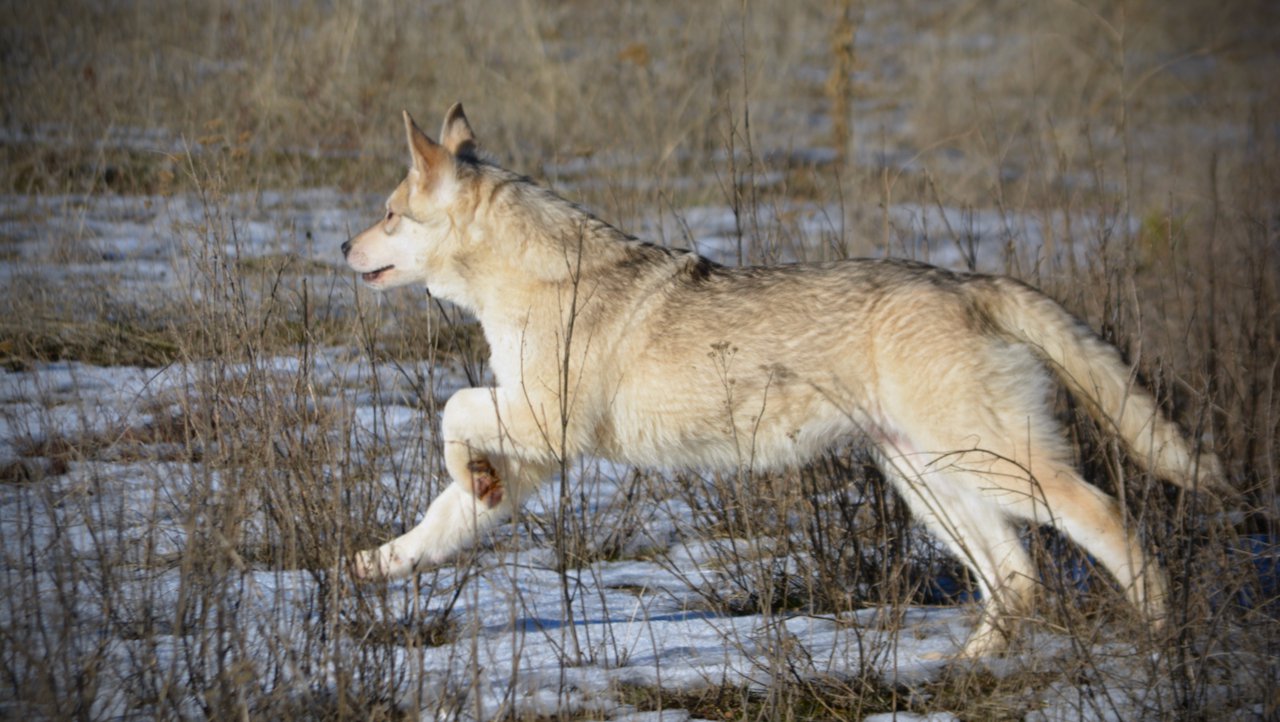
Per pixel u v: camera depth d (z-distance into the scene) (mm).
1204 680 11586
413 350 20219
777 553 15812
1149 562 13078
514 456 15570
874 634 13328
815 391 14250
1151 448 13438
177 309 22484
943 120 43719
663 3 54938
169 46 41750
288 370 16453
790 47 52062
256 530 15125
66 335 22172
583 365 14797
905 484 14727
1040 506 13500
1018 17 62094
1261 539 16016
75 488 14188
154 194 30219
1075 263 21734
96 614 12797
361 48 42438
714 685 12391
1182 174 34344
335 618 11438
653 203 30016
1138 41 55250
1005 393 13523
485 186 15695
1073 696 11953
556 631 13812
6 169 30969
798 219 25547
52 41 42000
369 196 31250
